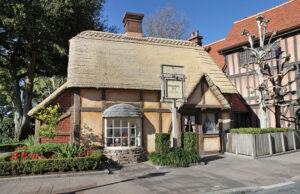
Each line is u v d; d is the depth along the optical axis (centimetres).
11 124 1764
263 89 1370
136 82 1159
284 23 1552
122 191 611
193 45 1538
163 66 977
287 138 1241
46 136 983
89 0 1772
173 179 729
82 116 1063
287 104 1392
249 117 1653
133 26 1443
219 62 1972
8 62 1812
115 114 1031
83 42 1248
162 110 1192
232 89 1341
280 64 1505
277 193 585
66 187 650
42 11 1548
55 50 1841
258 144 1101
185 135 1030
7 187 650
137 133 1116
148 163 1010
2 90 2497
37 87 2895
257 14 1858
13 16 1421
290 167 873
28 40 1557
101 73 1132
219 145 1278
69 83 1048
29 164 766
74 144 1016
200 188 628
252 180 709
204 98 1217
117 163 995
